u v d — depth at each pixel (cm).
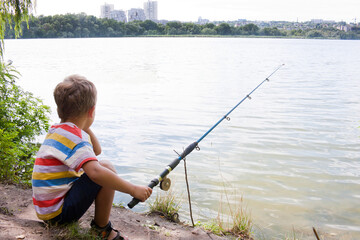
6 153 394
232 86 1672
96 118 958
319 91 1552
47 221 240
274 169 607
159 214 364
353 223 438
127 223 316
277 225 422
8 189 349
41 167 226
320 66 2978
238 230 366
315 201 495
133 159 638
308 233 407
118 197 471
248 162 638
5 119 469
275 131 853
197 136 799
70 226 241
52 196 227
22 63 2708
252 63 3144
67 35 12725
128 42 8656
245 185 538
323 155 686
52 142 222
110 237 254
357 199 505
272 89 1600
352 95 1448
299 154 688
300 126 906
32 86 1478
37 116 509
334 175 588
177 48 5909
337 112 1091
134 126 877
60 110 227
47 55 3762
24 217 288
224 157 661
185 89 1554
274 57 4094
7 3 484
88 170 215
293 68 2739
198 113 1047
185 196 486
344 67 2902
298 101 1288
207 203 468
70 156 217
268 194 510
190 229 331
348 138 802
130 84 1700
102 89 1521
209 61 3278
